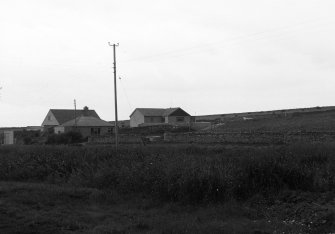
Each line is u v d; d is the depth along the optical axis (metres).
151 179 13.07
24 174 18.36
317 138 34.84
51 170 18.03
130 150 19.56
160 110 99.38
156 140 50.91
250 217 10.35
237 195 12.05
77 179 15.80
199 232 8.62
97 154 18.67
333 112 64.81
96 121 77.62
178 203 11.71
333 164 14.27
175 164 13.12
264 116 74.00
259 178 12.59
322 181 12.74
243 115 87.69
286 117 65.88
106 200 12.44
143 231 8.95
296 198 11.45
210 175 12.03
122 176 14.08
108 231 8.72
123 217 10.38
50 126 88.62
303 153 15.84
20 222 9.23
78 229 8.98
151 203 11.94
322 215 9.62
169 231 8.73
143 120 95.69
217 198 11.77
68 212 10.70
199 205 11.53
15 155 21.02
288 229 8.91
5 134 75.94
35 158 19.67
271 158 13.45
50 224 9.22
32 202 11.73
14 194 12.83
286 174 12.88
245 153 15.68
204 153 21.52
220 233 8.60
